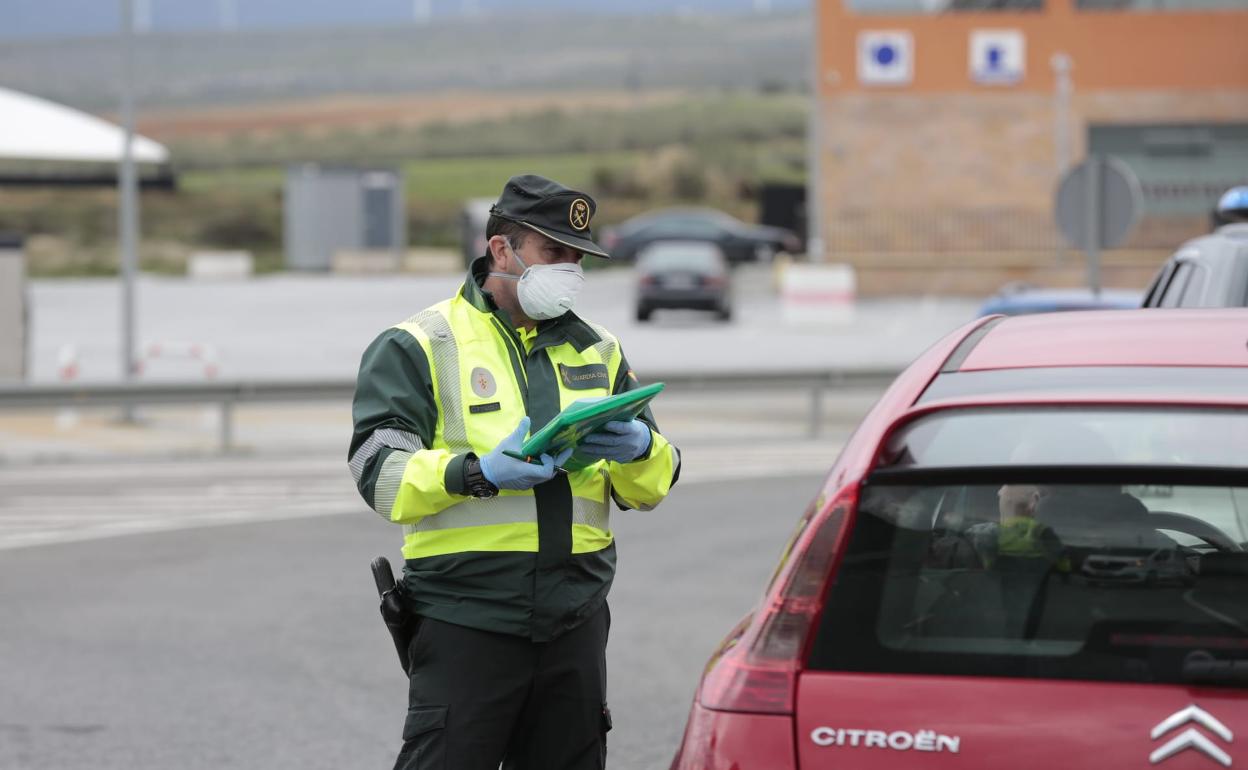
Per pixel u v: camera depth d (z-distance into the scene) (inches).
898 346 2728.8
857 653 271.1
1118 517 271.6
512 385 363.6
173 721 644.1
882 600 272.7
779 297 3838.6
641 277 3125.0
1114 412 279.1
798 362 2482.8
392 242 5123.0
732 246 4785.9
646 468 365.1
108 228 6633.9
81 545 1064.2
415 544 362.3
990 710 263.4
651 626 816.3
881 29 3521.2
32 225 6599.4
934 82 3528.5
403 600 366.0
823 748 268.4
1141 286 3543.3
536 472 334.6
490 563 355.9
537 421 362.6
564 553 358.9
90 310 3668.8
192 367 2480.3
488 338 364.5
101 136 2992.1
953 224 3540.8
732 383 1795.0
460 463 339.0
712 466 1473.9
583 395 368.8
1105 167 1208.2
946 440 280.8
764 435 1769.2
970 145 3535.9
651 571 961.5
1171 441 273.0
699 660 746.2
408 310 3604.8
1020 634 267.4
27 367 1925.4
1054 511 274.2
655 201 7485.2
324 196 5083.7
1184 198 3582.7
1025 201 3538.4
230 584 930.7
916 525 274.5
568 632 363.6
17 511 1215.6
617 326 3117.6
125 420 1873.8
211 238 6658.5
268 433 1790.1
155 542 1075.3
